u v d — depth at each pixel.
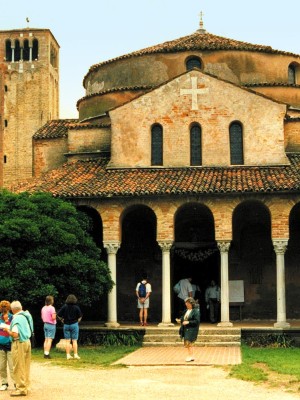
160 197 36.56
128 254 41.12
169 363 26.78
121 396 19.59
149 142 39.78
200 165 39.50
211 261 41.12
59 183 38.66
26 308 33.19
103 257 39.91
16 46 96.69
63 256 32.88
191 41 46.06
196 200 36.38
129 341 34.94
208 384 21.78
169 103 39.84
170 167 39.31
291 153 40.88
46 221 33.47
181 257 41.00
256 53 44.84
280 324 35.09
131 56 45.56
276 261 37.12
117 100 45.09
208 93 39.66
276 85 44.16
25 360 19.95
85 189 37.16
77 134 43.75
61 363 27.22
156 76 44.88
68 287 33.16
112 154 40.06
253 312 40.25
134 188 36.66
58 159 45.62
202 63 44.34
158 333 35.12
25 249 32.91
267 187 35.38
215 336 34.03
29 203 34.31
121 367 26.11
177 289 38.84
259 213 39.75
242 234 40.62
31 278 31.73
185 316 27.53
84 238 34.94
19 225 32.31
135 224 41.16
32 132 95.44
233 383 21.94
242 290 40.28
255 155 39.06
